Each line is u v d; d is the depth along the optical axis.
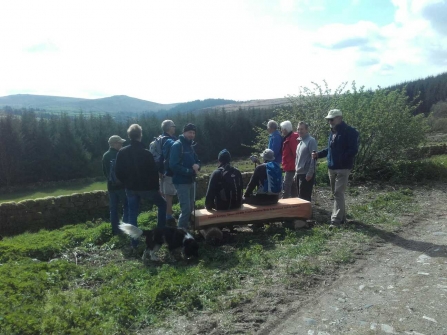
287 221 7.41
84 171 41.72
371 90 12.66
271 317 4.17
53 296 4.80
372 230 6.99
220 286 4.91
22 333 3.84
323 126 12.39
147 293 4.77
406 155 12.35
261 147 14.40
